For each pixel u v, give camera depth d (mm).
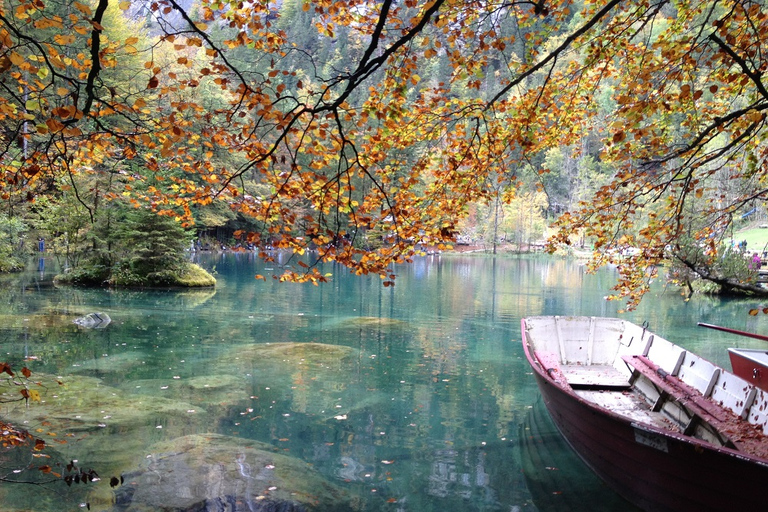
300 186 4242
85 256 19078
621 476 4773
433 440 6117
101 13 2740
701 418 5129
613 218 6367
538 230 46438
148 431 5953
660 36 5191
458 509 4645
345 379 8328
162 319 12883
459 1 4234
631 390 7082
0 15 2668
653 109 4445
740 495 3703
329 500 4672
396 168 5234
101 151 4699
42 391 7055
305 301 16719
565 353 8336
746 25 4848
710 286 18703
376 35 2830
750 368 6254
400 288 20703
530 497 4906
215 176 4672
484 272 28641
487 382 8375
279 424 6391
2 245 19906
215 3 3664
